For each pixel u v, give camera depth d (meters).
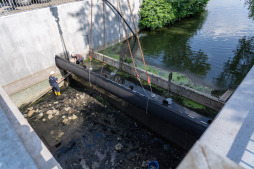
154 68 11.23
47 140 6.98
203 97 7.27
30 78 9.46
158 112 5.78
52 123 7.76
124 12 15.25
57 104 8.98
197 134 4.89
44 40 9.60
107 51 13.81
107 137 6.96
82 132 7.24
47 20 9.45
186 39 15.66
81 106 8.71
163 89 8.73
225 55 12.37
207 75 10.31
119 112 8.27
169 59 12.45
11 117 2.69
